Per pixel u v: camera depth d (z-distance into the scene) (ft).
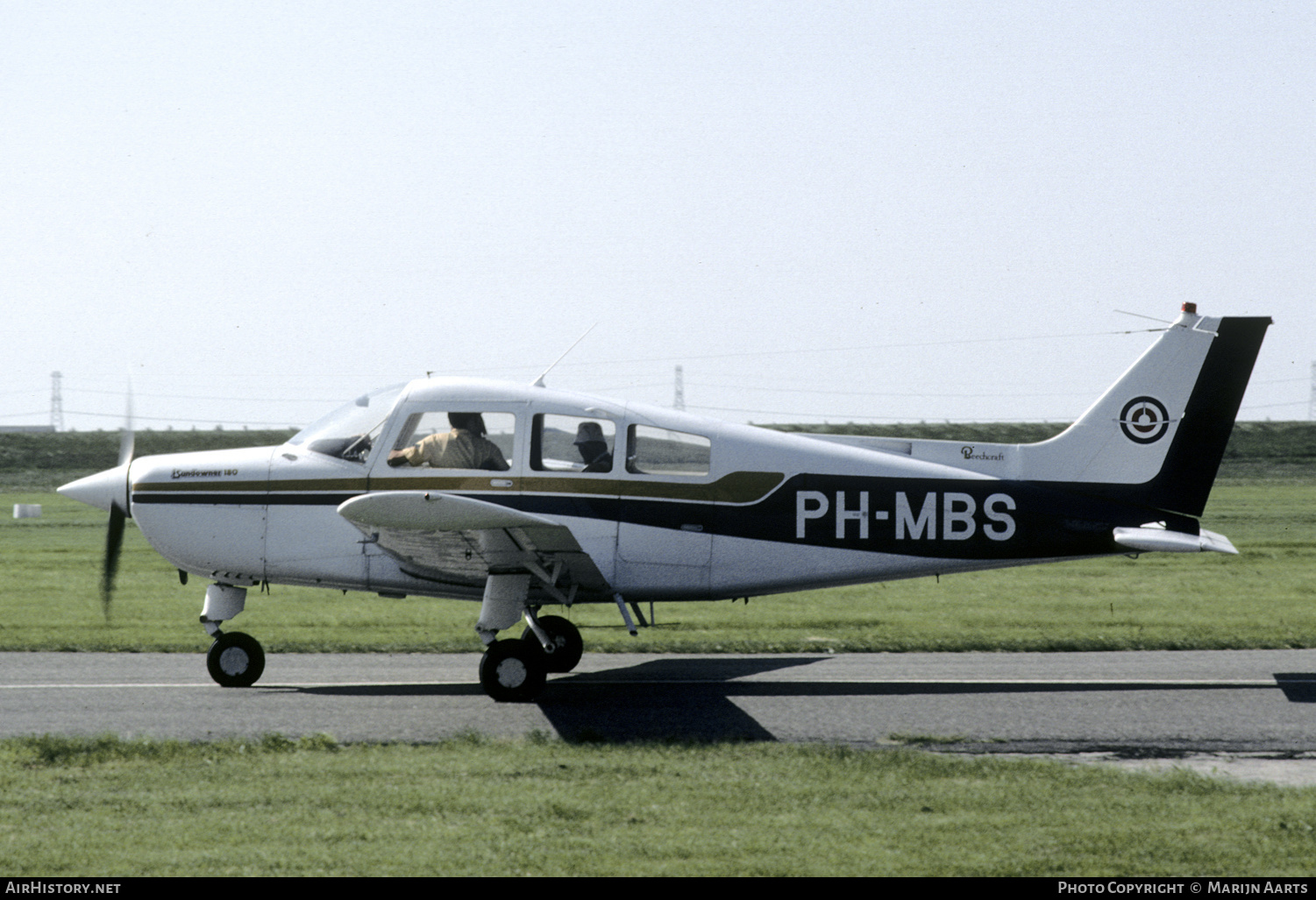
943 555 117.08
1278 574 229.45
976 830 62.28
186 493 110.93
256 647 109.19
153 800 66.90
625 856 58.08
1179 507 119.75
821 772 73.82
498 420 110.93
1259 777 75.92
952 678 114.32
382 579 110.73
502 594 104.73
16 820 63.10
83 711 95.45
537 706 98.84
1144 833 61.87
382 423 111.34
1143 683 111.34
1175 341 119.75
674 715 94.99
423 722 91.66
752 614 167.84
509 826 62.49
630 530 111.55
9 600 179.11
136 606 173.06
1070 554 119.14
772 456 115.03
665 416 113.70
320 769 74.28
